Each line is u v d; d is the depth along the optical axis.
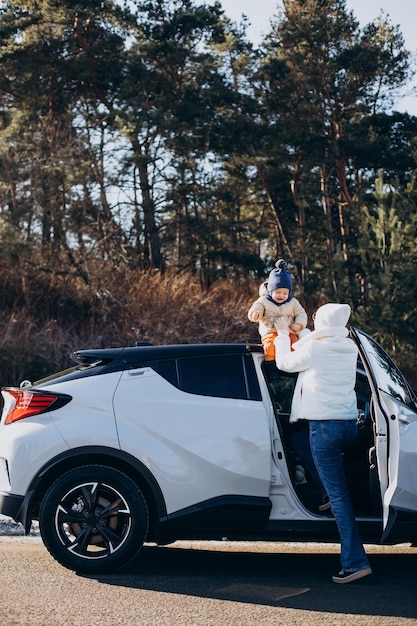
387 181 32.16
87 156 24.34
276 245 39.53
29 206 19.28
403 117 32.34
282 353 5.89
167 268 28.27
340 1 31.88
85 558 5.84
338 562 6.54
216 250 30.55
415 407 5.96
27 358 15.59
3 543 7.20
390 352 16.73
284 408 6.32
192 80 31.61
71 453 5.87
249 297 21.73
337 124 31.75
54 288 19.44
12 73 29.05
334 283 20.05
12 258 19.11
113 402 5.98
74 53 29.89
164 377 6.07
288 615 4.89
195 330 18.11
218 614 4.90
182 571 6.06
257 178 35.75
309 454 6.22
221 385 6.04
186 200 30.23
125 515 5.86
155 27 30.22
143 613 4.90
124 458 5.86
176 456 5.86
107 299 19.23
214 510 5.82
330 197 32.97
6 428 6.07
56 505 5.84
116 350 6.29
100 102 31.25
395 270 16.91
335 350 5.70
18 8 29.48
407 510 5.64
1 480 5.98
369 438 6.23
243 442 5.86
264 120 31.02
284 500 5.88
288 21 32.19
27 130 21.02
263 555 6.83
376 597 5.34
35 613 4.87
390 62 31.75
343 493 5.66
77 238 23.34
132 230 29.48
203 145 29.75
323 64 30.95
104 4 29.23
